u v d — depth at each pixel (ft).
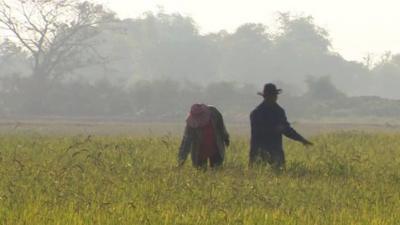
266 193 83.76
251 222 64.03
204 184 87.66
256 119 121.80
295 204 77.77
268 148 121.08
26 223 60.64
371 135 205.46
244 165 120.88
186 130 120.57
